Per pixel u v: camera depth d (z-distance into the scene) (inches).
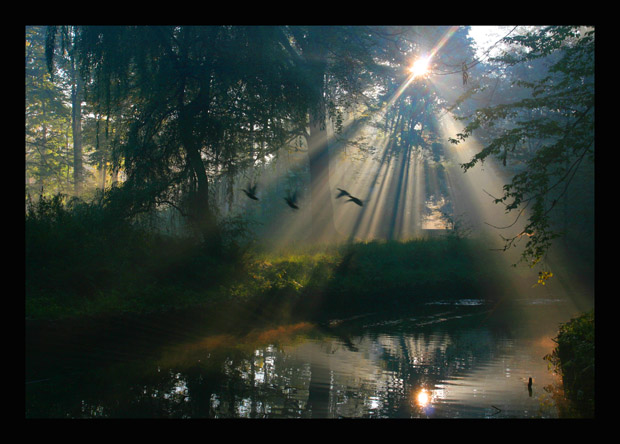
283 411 343.3
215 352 503.2
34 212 624.1
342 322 711.7
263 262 794.2
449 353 525.7
